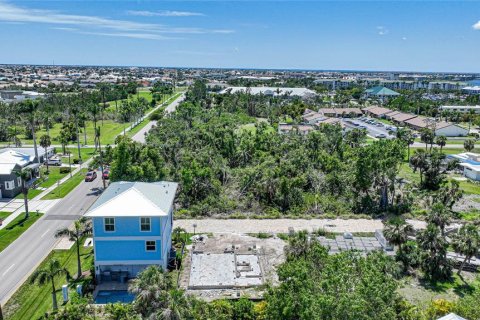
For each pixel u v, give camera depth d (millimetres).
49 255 51688
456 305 36781
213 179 74875
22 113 145000
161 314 29516
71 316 36188
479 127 165875
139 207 45156
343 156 90500
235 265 49312
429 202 72125
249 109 180125
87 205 69750
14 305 41219
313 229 61156
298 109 170250
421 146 125750
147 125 152000
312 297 30359
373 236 59125
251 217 65625
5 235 57219
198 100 193250
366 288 28156
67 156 106250
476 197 78125
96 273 45812
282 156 89812
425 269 48500
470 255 47875
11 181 73375
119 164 64562
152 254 45938
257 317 36656
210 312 36406
